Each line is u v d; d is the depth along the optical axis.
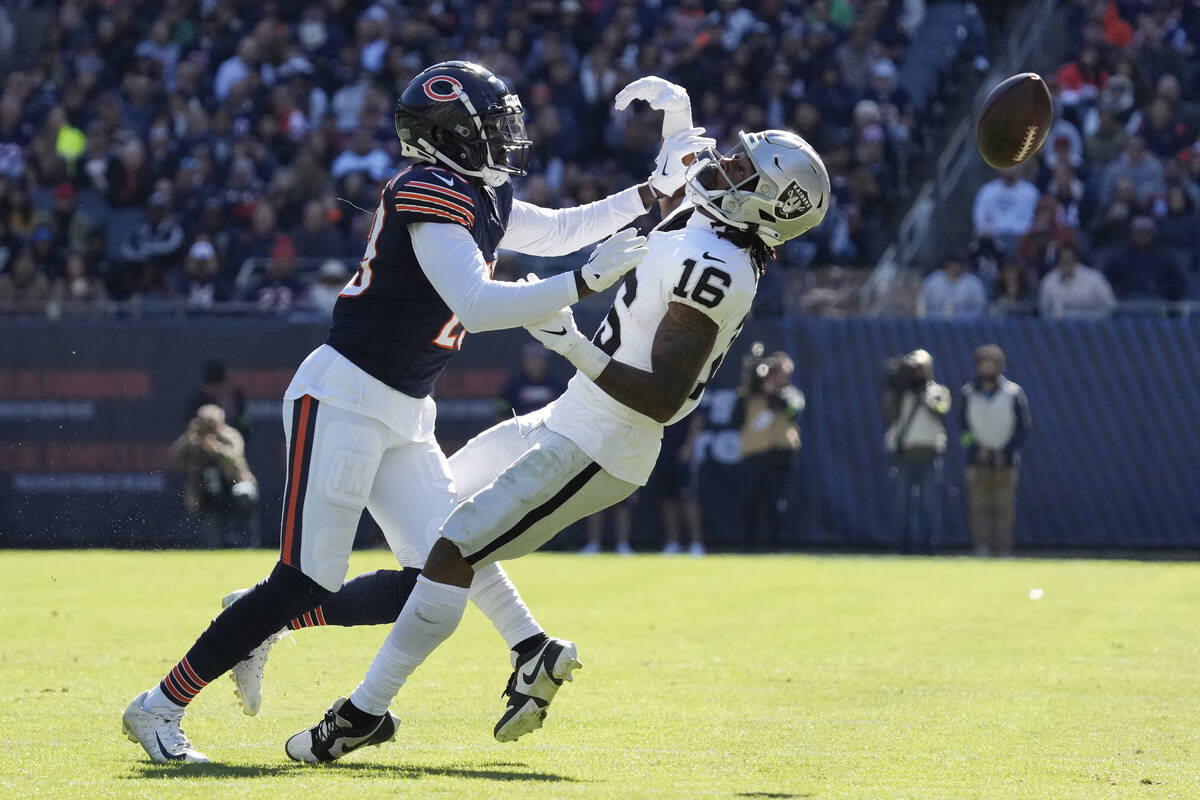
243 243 51.94
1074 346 46.78
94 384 45.69
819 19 62.16
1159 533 45.22
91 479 45.50
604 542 46.03
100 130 58.66
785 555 43.88
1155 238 51.47
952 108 62.62
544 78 58.31
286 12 61.50
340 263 47.91
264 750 14.77
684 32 60.34
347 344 14.41
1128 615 27.67
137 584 32.03
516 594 15.03
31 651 21.83
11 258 55.78
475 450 15.76
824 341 46.56
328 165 56.12
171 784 12.52
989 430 43.72
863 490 45.28
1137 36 60.56
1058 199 54.28
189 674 14.03
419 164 14.74
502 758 14.27
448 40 61.84
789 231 14.38
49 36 64.69
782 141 14.28
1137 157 54.53
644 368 14.05
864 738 15.45
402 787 12.38
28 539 45.38
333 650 22.25
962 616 27.44
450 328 14.67
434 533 14.88
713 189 14.34
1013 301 49.09
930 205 57.66
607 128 56.78
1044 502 45.44
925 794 12.48
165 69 63.12
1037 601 29.97
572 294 13.52
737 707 17.56
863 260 53.62
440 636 14.09
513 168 15.04
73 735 15.35
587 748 14.86
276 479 45.41
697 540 45.09
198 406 45.06
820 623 26.33
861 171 54.84
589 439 14.19
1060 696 18.45
